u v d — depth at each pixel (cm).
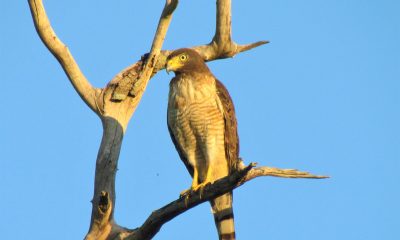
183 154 1619
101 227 1365
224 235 1581
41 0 1386
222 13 1638
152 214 1271
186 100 1529
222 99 1545
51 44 1423
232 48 1706
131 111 1491
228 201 1572
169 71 1548
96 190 1390
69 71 1459
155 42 1488
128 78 1478
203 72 1555
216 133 1541
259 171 1197
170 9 1423
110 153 1423
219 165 1570
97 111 1473
